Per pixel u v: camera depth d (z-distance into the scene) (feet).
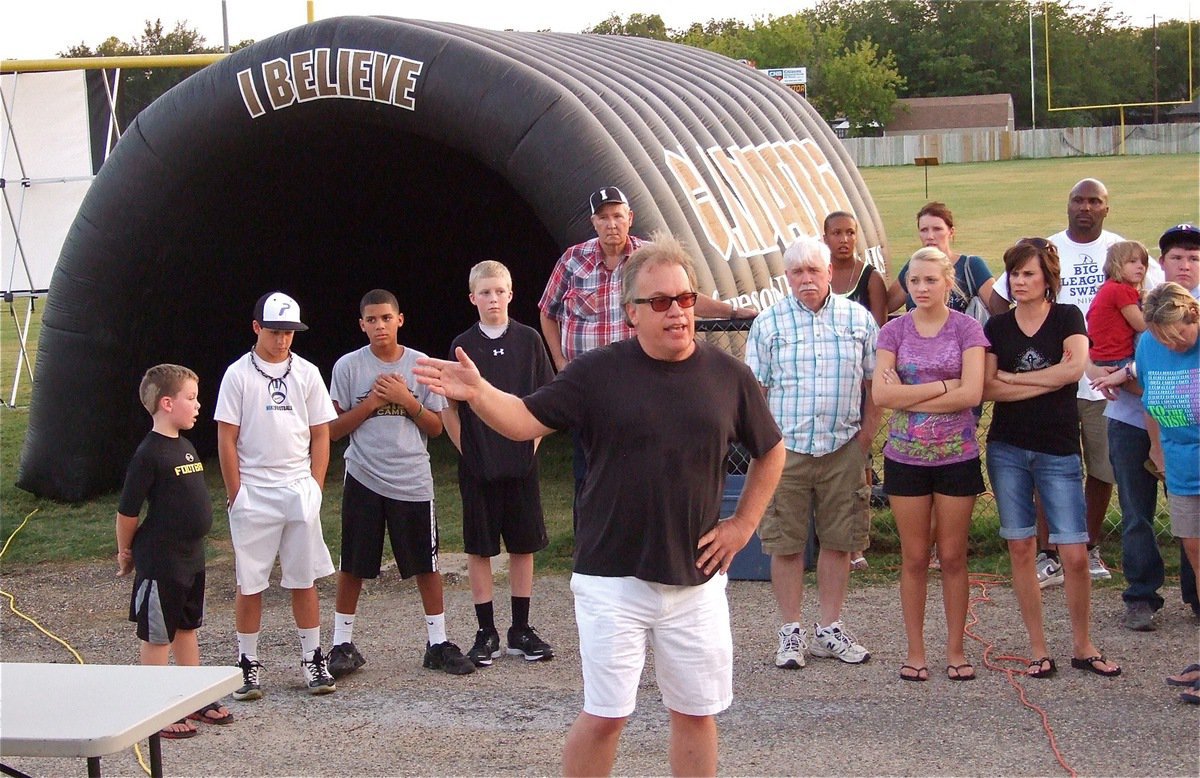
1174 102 152.15
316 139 30.48
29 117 50.16
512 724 16.05
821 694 16.56
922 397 16.58
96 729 10.64
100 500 30.81
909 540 16.89
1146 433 18.02
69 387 29.76
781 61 208.03
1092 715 15.35
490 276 18.33
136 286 29.66
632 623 12.01
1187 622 18.53
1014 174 135.64
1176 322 16.16
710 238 27.50
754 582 22.11
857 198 43.21
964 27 212.43
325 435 18.08
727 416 12.04
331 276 40.96
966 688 16.49
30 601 23.25
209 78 27.35
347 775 14.56
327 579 23.73
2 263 49.67
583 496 12.25
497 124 24.59
